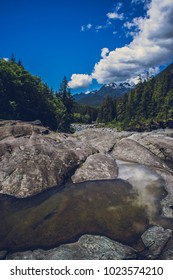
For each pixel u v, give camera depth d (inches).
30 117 2461.9
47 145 611.8
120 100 5009.8
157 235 354.3
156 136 781.3
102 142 750.5
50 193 481.7
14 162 544.1
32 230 368.2
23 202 450.9
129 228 371.9
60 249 327.9
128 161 631.8
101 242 339.9
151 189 490.6
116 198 458.3
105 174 551.2
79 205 433.4
